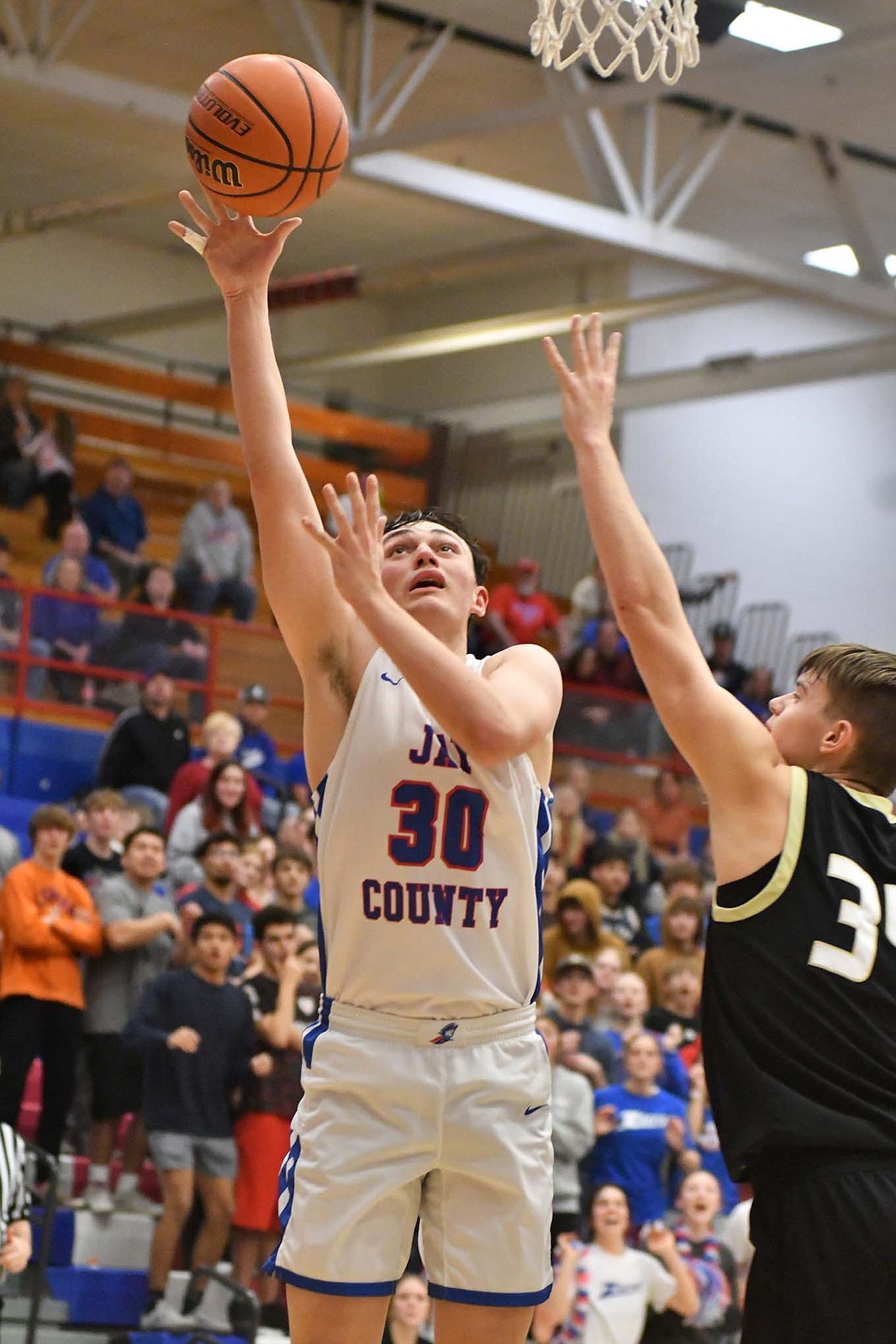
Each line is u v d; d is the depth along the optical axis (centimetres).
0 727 1841
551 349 402
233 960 1188
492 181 1736
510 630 2225
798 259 2680
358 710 400
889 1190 364
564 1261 1012
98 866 1220
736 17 1554
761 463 2741
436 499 2852
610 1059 1155
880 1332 356
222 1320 1060
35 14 1736
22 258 2709
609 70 632
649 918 1609
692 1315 1023
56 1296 1081
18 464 2252
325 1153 388
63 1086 1088
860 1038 374
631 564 386
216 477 2678
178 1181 1052
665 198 2445
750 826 383
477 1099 391
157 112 1708
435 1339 402
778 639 2702
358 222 2584
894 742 405
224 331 2895
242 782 1431
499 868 393
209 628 1962
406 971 389
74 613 1895
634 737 2034
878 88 1838
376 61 2077
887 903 383
